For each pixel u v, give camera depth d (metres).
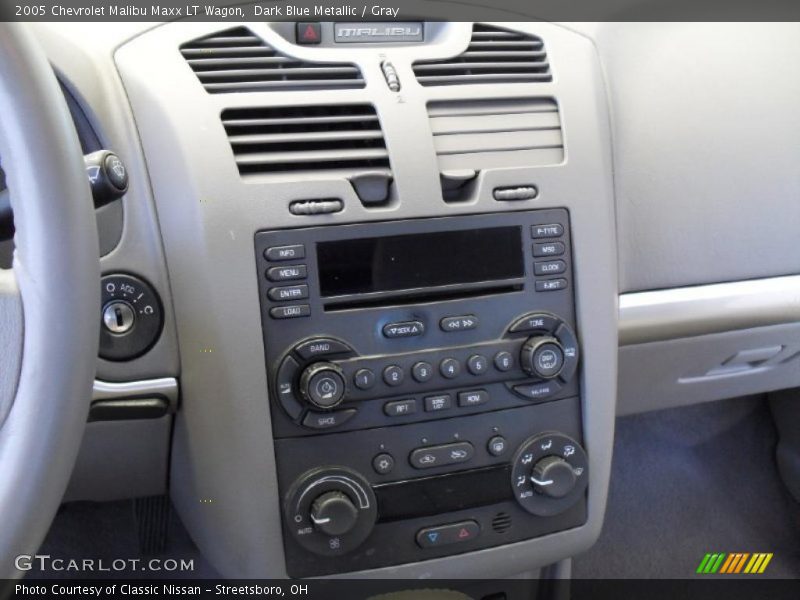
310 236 0.81
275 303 0.80
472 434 0.87
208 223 0.78
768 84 1.14
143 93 0.81
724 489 1.56
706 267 1.14
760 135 1.14
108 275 0.81
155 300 0.82
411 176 0.83
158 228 0.82
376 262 0.83
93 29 0.82
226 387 0.81
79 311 0.52
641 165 1.10
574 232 0.89
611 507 1.54
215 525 0.86
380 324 0.83
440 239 0.84
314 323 0.81
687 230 1.12
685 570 1.45
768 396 1.58
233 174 0.79
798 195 1.16
